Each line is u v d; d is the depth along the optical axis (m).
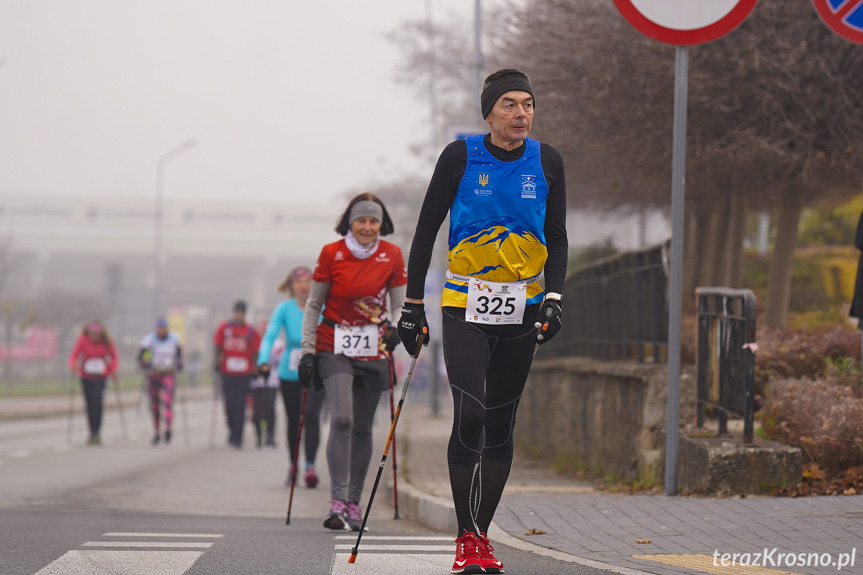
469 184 16.20
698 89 40.56
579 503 24.48
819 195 52.84
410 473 36.50
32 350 185.12
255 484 37.25
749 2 25.12
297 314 35.62
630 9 25.23
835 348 33.69
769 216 68.12
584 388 40.47
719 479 25.00
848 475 24.83
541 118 45.31
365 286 24.98
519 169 16.25
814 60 39.69
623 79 42.09
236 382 56.59
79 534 21.69
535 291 16.59
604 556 18.19
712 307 28.48
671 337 26.33
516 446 55.12
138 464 45.25
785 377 32.09
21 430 70.06
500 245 16.23
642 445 31.44
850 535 19.56
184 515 27.75
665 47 41.34
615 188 49.94
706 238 53.84
